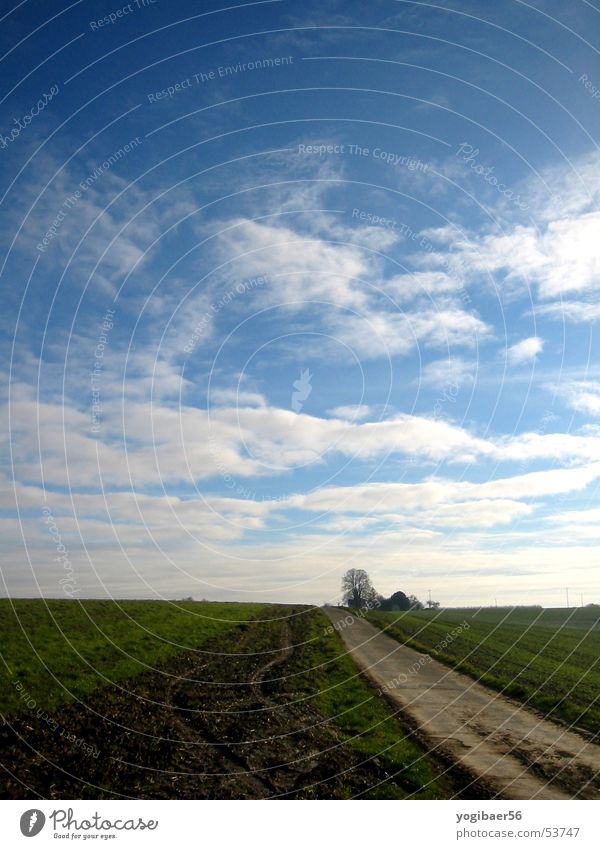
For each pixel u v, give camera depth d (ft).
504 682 88.69
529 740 59.11
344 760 54.29
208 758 55.21
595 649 127.75
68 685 79.92
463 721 67.15
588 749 55.77
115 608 138.00
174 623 138.92
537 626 177.06
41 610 117.70
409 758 53.72
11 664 82.84
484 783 47.21
